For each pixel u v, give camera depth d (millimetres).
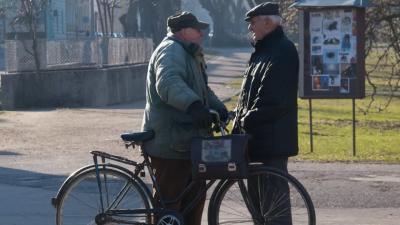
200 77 15094
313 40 31625
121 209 14938
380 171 27500
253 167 14797
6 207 21203
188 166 15070
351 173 27000
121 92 68062
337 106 66125
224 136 14461
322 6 31000
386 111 61156
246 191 14922
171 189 15094
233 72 112500
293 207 14875
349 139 40312
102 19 112125
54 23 107062
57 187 24359
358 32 31266
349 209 21266
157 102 14812
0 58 111938
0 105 62500
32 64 63438
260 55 15008
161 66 14422
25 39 65750
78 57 66000
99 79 63438
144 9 108000
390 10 45000
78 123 46344
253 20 14969
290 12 48625
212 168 14430
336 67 31594
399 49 46156
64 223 15188
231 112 15484
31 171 27531
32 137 38875
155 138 14867
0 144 35969
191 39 14953
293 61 14703
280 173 14703
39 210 20812
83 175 15117
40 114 53500
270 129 14812
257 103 14688
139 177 15164
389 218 20094
